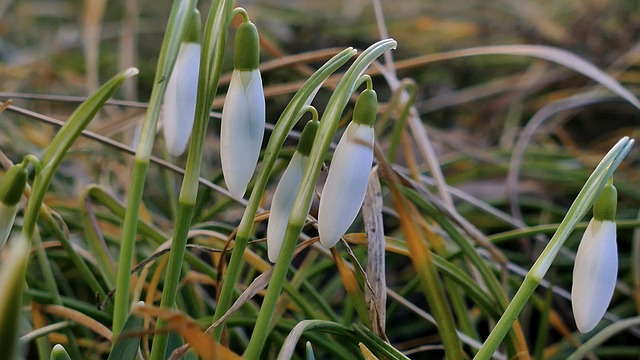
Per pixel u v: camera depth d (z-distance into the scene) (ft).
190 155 0.79
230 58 2.55
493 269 1.25
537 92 2.37
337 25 2.80
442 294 0.86
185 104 0.83
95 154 1.45
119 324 0.83
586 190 0.79
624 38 2.31
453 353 0.88
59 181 1.51
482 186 1.79
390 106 1.34
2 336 0.73
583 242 0.81
